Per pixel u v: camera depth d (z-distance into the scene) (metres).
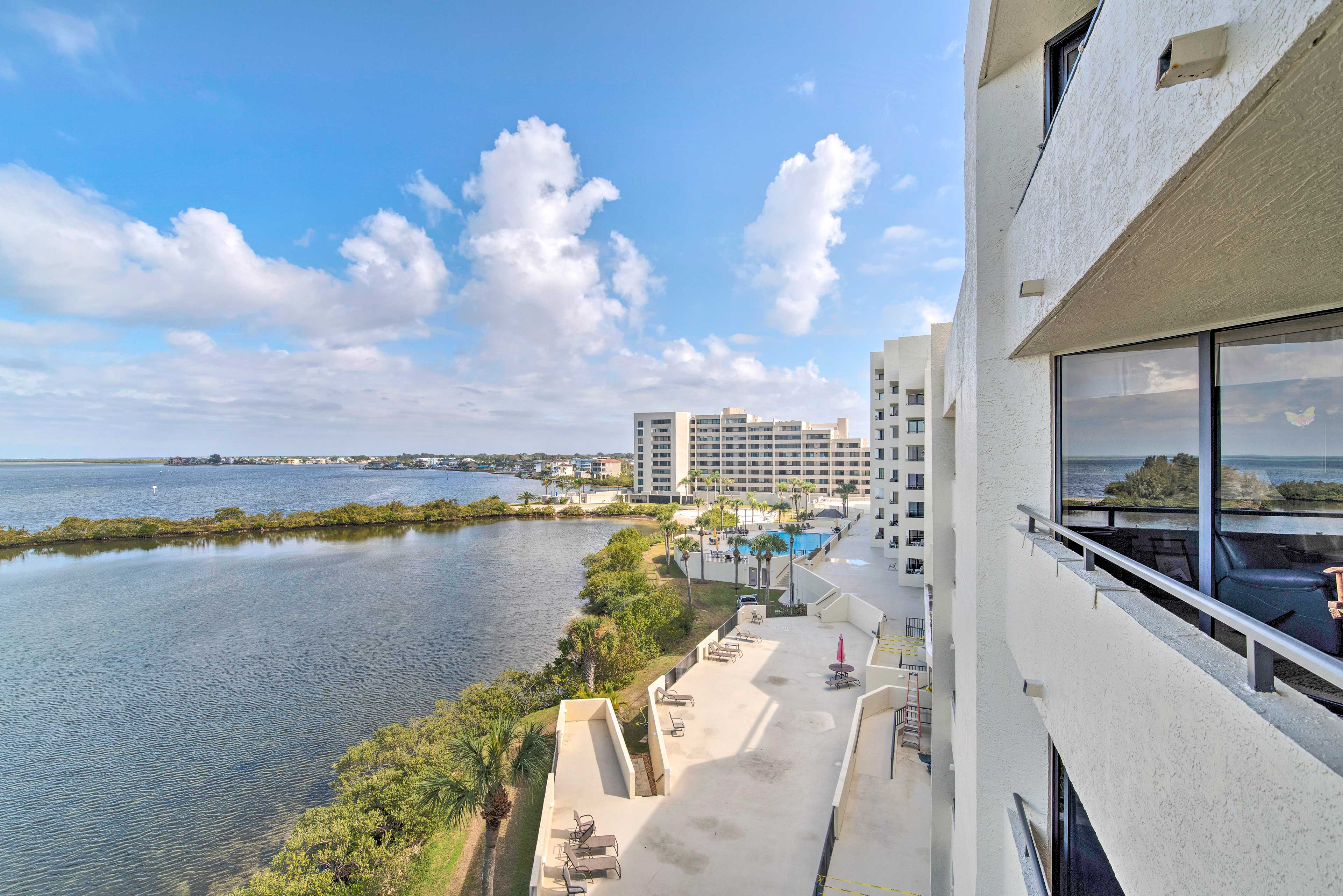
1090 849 4.25
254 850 20.55
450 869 17.45
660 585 51.84
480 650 38.91
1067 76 4.70
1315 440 2.76
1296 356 2.85
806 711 21.83
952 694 11.23
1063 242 3.17
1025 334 4.13
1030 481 4.81
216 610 49.44
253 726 29.02
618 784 17.44
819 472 121.44
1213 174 1.69
